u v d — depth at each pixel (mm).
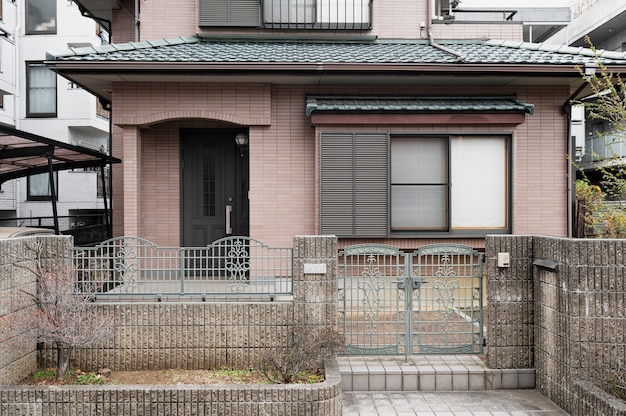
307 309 4805
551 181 7195
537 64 6457
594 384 4031
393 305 6574
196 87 6836
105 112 15086
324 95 7082
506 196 6906
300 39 8156
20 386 3945
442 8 9445
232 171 7824
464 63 6441
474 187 6895
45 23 14203
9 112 13492
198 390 3910
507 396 4598
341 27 8070
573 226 7906
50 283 4258
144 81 6766
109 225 9422
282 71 6426
